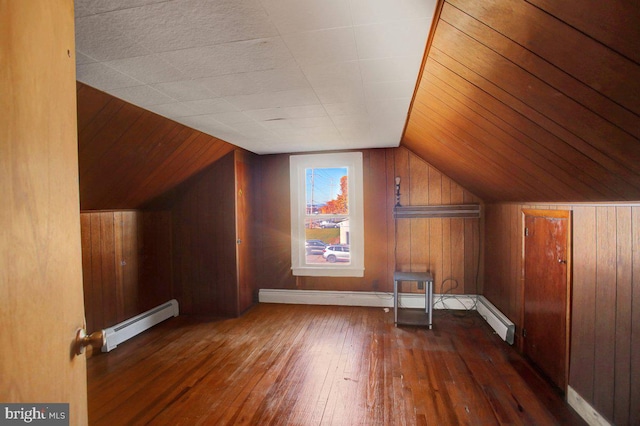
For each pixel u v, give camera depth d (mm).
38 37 589
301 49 1399
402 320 3385
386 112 2363
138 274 3348
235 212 3660
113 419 1904
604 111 993
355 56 1470
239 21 1167
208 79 1705
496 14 940
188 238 3793
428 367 2463
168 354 2748
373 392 2143
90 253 2814
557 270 2137
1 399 495
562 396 2068
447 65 1424
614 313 1611
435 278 3822
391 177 3873
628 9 651
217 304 3732
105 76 1634
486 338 2988
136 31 1226
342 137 3223
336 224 4105
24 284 550
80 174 2295
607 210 1670
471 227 3736
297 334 3143
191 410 1983
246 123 2596
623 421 1540
